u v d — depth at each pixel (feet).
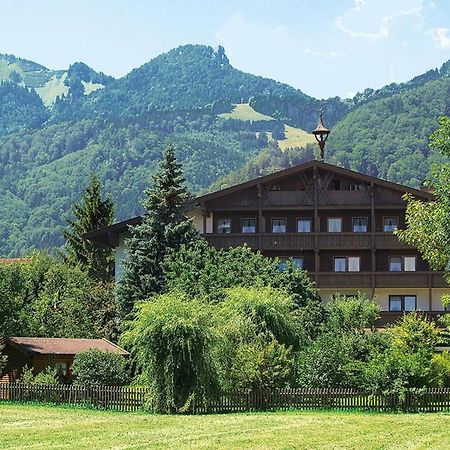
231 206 219.61
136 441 98.22
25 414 129.90
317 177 219.82
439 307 220.64
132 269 196.03
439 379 141.38
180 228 197.47
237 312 150.51
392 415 131.13
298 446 93.86
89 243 269.44
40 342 175.83
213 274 174.91
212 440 98.78
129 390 138.51
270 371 138.62
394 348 146.92
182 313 135.64
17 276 195.00
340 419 122.31
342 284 216.74
